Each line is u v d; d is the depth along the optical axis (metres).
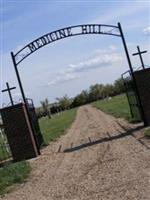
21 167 17.44
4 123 21.84
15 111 21.83
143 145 17.34
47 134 34.91
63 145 24.48
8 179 15.57
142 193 10.43
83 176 14.08
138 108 23.88
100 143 21.27
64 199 11.66
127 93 27.69
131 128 23.94
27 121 21.81
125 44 23.38
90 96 162.50
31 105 26.08
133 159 14.91
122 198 10.40
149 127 22.30
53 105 134.25
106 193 11.22
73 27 23.22
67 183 13.58
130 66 23.22
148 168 12.97
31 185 14.53
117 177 12.74
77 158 18.20
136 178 12.06
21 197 13.09
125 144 18.73
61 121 55.84
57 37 23.06
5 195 13.75
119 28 23.34
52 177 15.12
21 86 22.53
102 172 14.00
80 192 12.01
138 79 22.97
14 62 22.52
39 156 21.56
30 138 21.69
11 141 21.81
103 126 30.98
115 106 59.16
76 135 29.19
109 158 16.30
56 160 18.97
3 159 23.52
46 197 12.38
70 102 162.88
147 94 22.92
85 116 55.00
